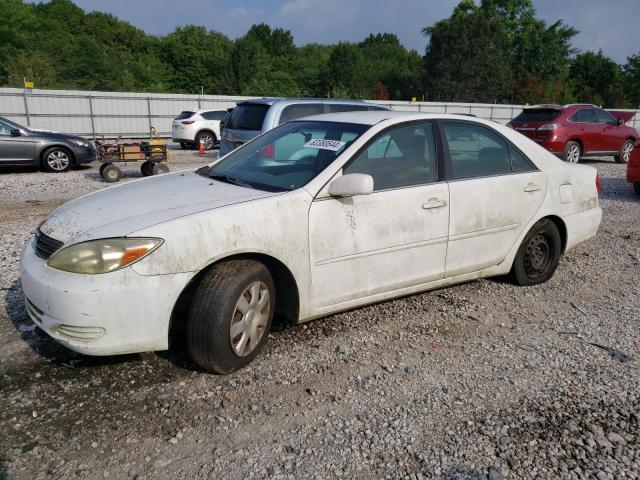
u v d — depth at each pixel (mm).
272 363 3574
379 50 97688
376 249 3889
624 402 3240
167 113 28031
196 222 3197
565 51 66688
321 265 3666
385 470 2629
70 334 3062
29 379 3314
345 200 3740
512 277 5109
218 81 68250
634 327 4297
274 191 3691
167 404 3098
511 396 3275
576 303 4781
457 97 58938
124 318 3037
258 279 3410
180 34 70625
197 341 3254
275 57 82375
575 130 14656
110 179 11922
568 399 3256
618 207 9141
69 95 25281
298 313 3666
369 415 3055
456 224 4305
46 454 2672
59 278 3043
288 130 4527
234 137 9188
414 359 3697
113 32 71688
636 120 30750
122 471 2580
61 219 3449
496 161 4672
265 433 2879
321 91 75125
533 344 3967
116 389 3230
